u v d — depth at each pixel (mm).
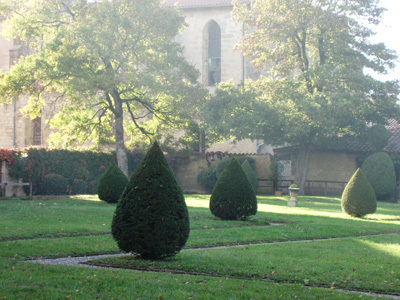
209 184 35531
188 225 9273
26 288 6340
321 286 7484
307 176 36312
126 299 6090
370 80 30344
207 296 6348
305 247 11281
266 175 35312
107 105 30953
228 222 16250
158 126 33062
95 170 31812
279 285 7188
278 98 31500
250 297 6434
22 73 27859
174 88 29453
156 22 28562
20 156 26438
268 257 9641
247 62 42875
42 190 27922
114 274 7465
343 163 35562
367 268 8852
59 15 29734
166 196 8977
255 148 42125
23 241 10633
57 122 31516
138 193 8945
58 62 26250
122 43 28188
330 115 28844
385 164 31609
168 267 8328
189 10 43969
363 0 31281
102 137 32656
